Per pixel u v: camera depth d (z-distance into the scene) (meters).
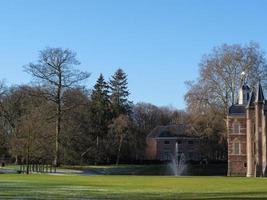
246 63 110.19
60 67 99.69
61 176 75.31
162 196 35.22
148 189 44.19
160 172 114.94
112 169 107.31
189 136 154.00
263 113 99.81
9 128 122.62
